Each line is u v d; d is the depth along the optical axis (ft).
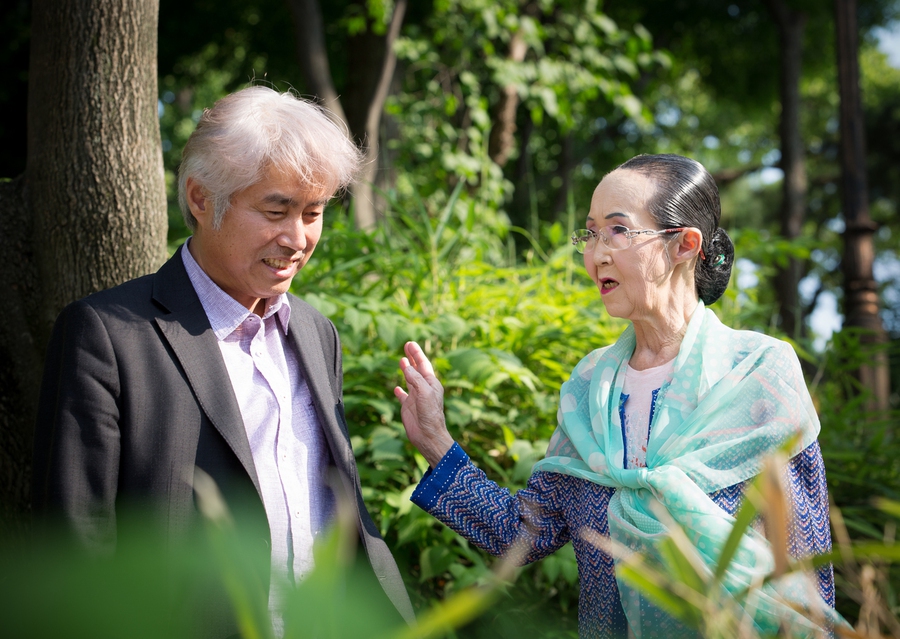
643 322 5.51
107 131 6.75
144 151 6.96
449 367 8.15
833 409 11.27
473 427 8.77
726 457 4.99
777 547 1.92
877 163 55.67
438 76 22.52
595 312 9.78
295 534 5.06
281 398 5.28
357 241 9.58
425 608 7.50
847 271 16.63
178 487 4.62
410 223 10.02
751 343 5.36
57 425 4.52
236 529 1.63
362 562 5.24
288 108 5.00
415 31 21.58
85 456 4.46
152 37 7.02
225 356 5.20
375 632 1.52
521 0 23.54
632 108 21.66
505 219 16.03
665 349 5.53
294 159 4.79
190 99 42.63
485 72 22.93
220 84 43.09
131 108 6.86
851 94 16.90
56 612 1.22
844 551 1.90
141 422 4.66
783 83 30.17
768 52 41.75
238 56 36.35
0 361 6.77
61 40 6.69
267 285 5.13
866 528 8.86
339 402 5.83
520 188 31.89
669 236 5.27
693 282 5.61
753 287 12.57
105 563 1.31
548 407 8.35
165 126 40.88
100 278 6.79
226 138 4.78
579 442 5.48
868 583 2.35
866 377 13.47
